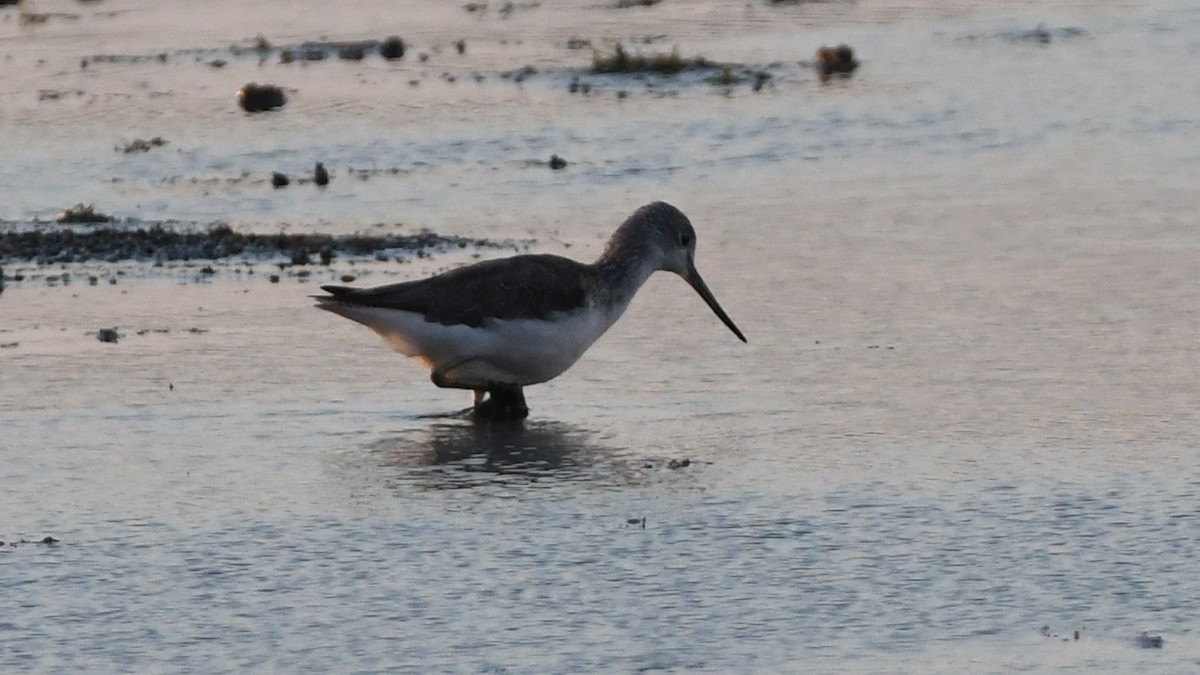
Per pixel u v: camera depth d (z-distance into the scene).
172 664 10.25
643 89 34.09
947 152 27.62
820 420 14.91
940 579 11.34
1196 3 42.94
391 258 21.48
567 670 10.09
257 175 27.27
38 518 12.71
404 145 29.38
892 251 21.14
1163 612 10.80
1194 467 13.39
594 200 24.92
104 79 36.97
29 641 10.58
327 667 10.17
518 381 15.46
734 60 37.47
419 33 43.66
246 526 12.52
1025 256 20.66
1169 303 18.34
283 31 44.34
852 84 33.84
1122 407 15.00
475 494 13.20
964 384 15.81
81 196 25.91
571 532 12.30
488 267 15.42
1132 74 33.94
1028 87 33.00
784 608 10.92
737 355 17.08
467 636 10.57
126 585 11.42
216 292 19.86
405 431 14.95
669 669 10.09
